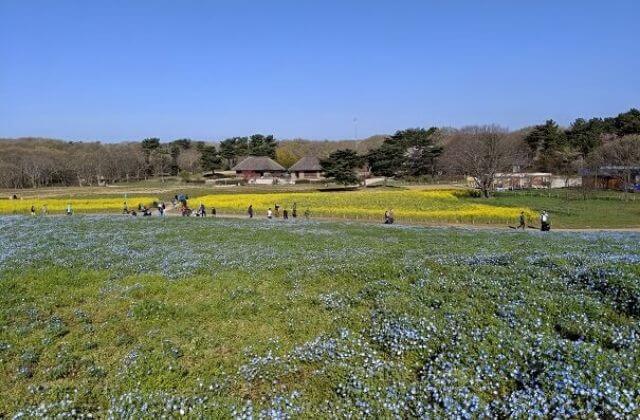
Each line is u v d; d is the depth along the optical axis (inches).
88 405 338.0
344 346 407.5
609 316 430.3
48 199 3137.3
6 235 1240.2
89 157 5708.7
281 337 469.4
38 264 805.2
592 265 568.1
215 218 1966.0
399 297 508.7
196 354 434.9
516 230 1697.8
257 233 1278.3
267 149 6683.1
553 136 5349.4
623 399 273.3
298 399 332.8
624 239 1137.4
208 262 813.9
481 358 349.4
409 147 5388.8
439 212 2170.3
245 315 542.3
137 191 4109.3
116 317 546.9
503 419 285.7
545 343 354.9
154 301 585.3
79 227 1443.2
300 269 725.9
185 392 351.9
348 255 848.9
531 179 4471.0
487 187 3427.7
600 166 4133.9
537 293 484.1
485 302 470.6
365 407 308.5
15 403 347.6
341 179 4205.2
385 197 2802.7
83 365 422.0
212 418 297.7
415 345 391.9
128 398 323.9
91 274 728.3
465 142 3929.6
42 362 429.1
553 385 299.3
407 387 328.8
